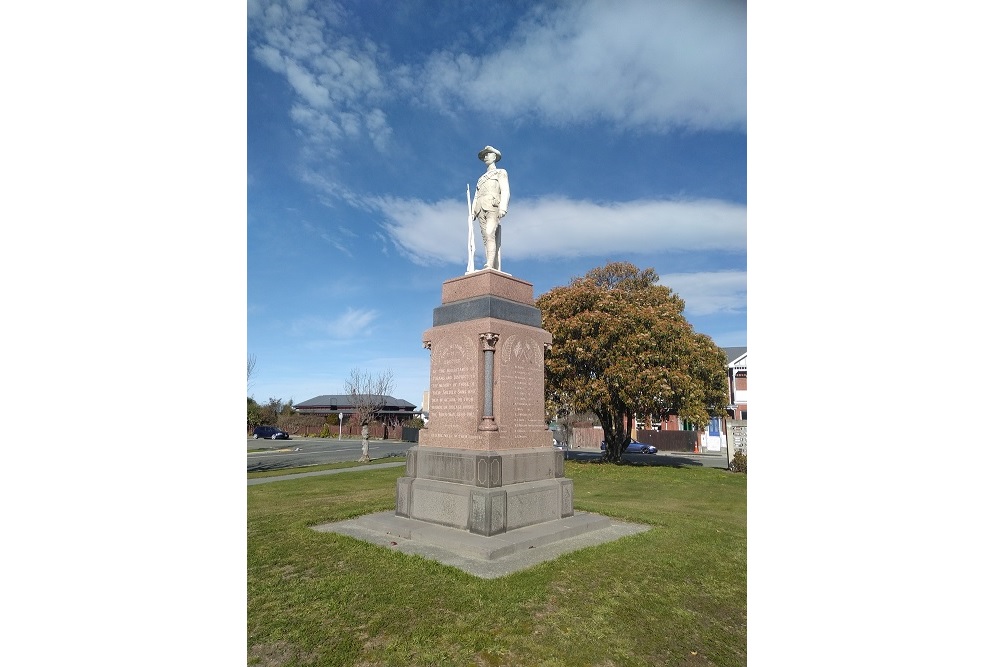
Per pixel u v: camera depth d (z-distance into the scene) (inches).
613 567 263.6
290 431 2269.9
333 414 2426.2
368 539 316.2
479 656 178.7
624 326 906.7
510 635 192.1
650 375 866.1
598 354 912.3
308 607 213.3
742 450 828.6
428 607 213.3
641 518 388.2
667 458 1268.5
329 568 258.8
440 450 345.7
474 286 362.0
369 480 673.0
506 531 313.9
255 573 252.2
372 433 2122.3
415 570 254.1
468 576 245.6
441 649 182.7
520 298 374.3
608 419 992.9
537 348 374.3
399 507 358.0
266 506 441.7
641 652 181.9
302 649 181.5
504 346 347.3
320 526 355.6
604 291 974.4
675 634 194.9
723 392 1055.0
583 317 922.1
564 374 941.8
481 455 320.5
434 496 336.5
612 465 887.7
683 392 891.4
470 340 348.5
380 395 1964.8
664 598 226.4
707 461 1166.3
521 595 224.5
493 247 378.3
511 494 319.9
